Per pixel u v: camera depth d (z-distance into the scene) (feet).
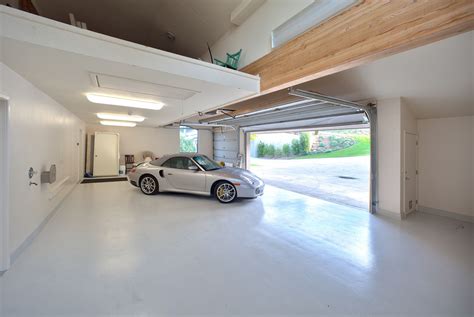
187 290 5.80
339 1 6.69
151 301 5.35
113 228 10.09
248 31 11.02
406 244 8.86
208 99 12.07
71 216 11.66
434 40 5.19
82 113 17.21
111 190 18.38
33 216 8.75
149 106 13.94
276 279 6.36
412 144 13.25
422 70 9.10
